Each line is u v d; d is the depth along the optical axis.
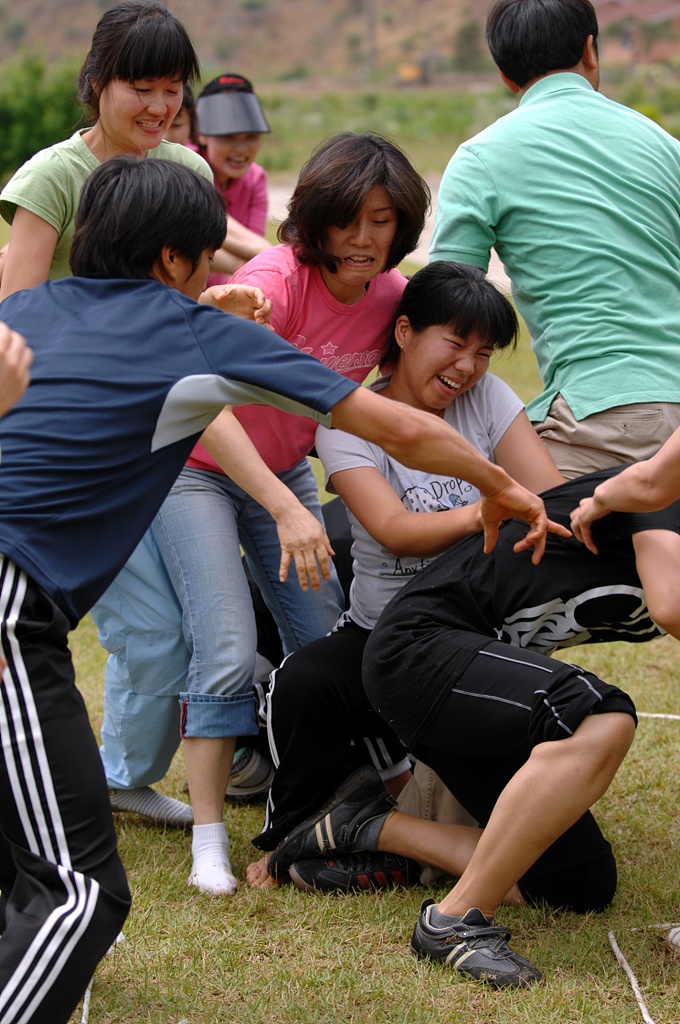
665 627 3.41
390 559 3.97
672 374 4.06
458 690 3.49
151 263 3.08
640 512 3.41
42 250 4.19
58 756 2.85
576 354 4.12
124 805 4.57
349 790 3.99
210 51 94.12
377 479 3.89
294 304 4.03
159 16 4.12
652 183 4.21
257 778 4.66
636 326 4.07
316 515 4.64
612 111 4.31
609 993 3.41
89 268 3.11
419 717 3.56
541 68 4.38
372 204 3.78
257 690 4.56
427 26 91.88
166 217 3.05
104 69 4.14
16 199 4.14
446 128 42.41
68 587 2.88
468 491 4.01
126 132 4.22
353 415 3.02
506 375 11.01
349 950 3.63
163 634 4.22
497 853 3.43
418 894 3.97
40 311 3.04
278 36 96.06
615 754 3.36
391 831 3.94
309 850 3.99
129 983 3.45
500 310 3.84
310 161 3.87
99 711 5.56
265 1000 3.36
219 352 2.96
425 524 3.76
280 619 4.56
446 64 80.75
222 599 4.13
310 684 3.93
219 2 100.88
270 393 2.99
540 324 4.28
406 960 3.56
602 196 4.16
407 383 4.01
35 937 2.76
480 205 4.26
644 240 4.15
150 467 2.99
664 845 4.26
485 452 4.06
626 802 4.57
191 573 4.15
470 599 3.61
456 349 3.84
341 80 83.25
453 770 3.75
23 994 2.74
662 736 5.06
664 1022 3.27
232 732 4.14
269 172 34.69
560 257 4.16
